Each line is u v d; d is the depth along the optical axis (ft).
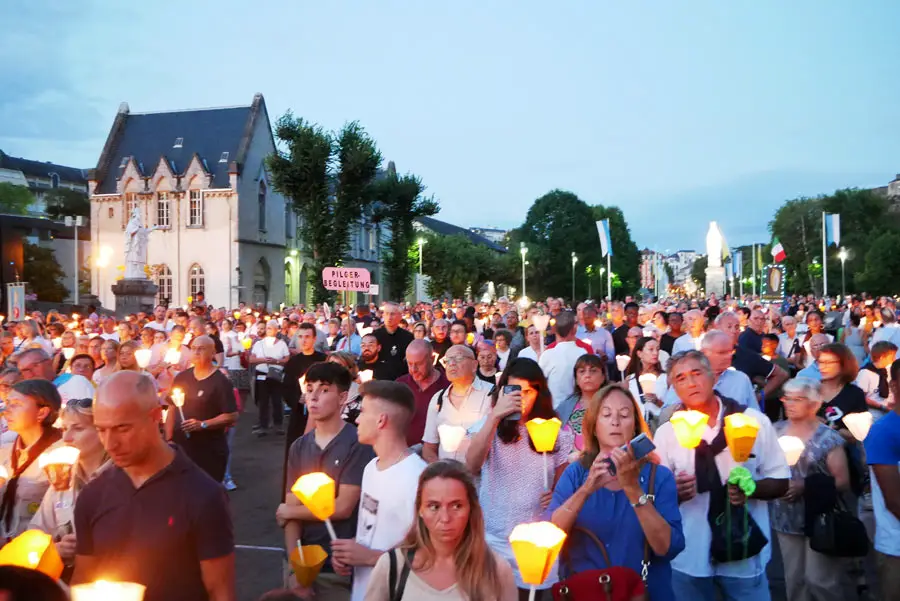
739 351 27.63
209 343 26.55
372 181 165.37
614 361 39.09
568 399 20.86
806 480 17.17
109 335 52.11
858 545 16.69
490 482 16.02
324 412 15.08
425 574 10.19
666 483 12.82
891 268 252.83
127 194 184.96
